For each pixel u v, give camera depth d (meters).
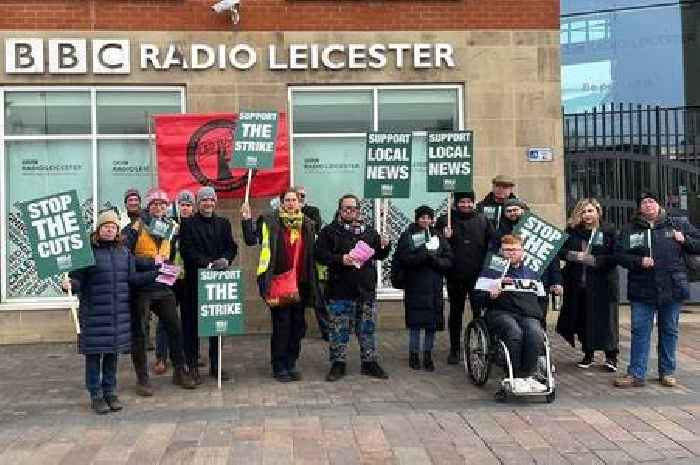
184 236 7.96
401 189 8.72
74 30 10.69
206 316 7.74
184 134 10.65
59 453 5.77
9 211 10.74
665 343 7.78
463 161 8.64
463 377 8.15
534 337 7.18
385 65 11.02
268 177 10.75
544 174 11.09
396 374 8.31
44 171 10.80
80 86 10.77
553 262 8.23
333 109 11.12
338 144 11.14
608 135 12.63
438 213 11.20
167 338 8.21
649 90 13.88
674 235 7.64
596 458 5.56
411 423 6.42
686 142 12.48
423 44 11.05
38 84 10.68
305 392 7.56
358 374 8.34
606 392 7.49
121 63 10.71
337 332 8.09
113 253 6.98
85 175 10.84
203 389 7.75
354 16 11.01
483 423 6.41
